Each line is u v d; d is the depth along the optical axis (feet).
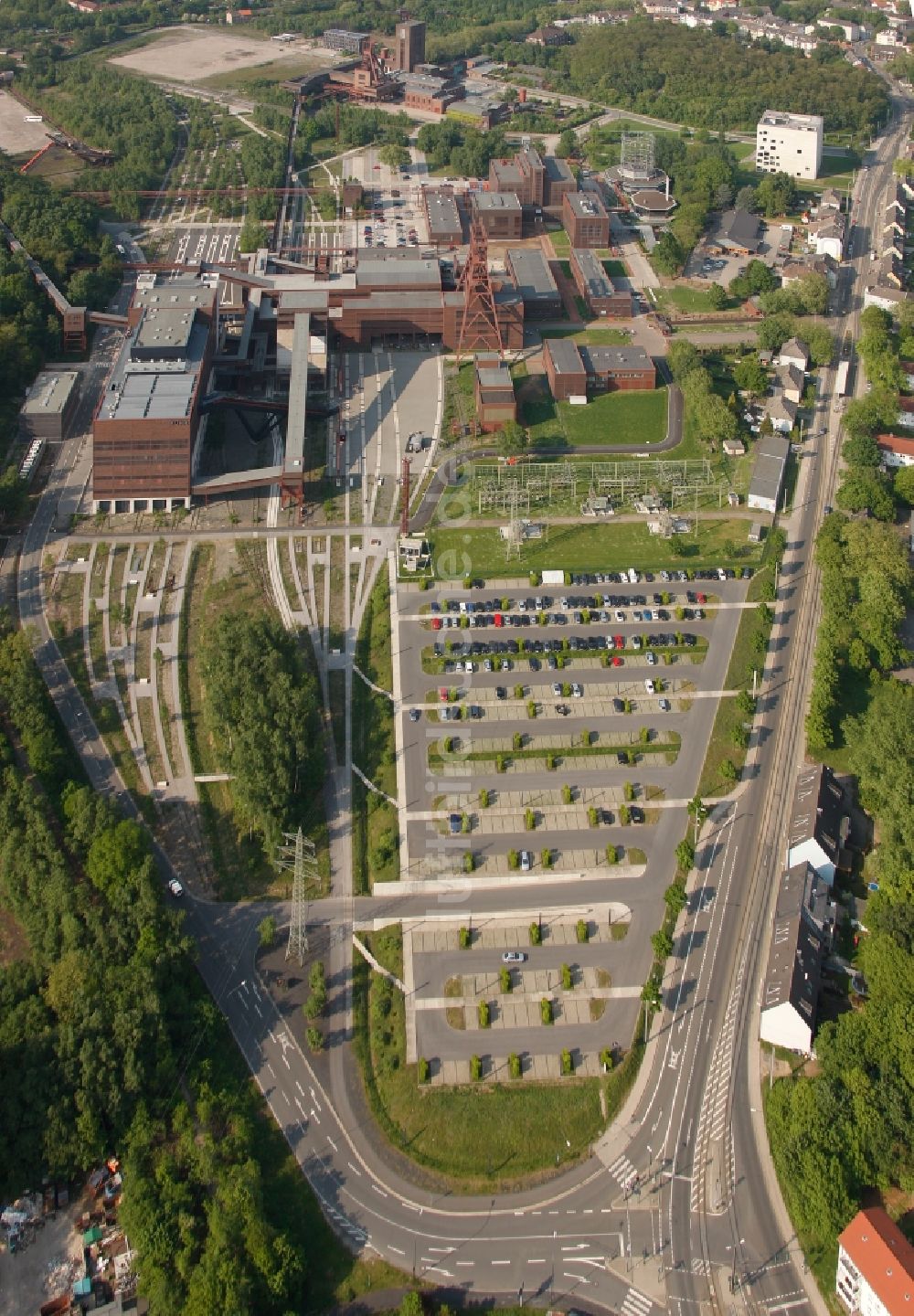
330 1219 609.01
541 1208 616.39
